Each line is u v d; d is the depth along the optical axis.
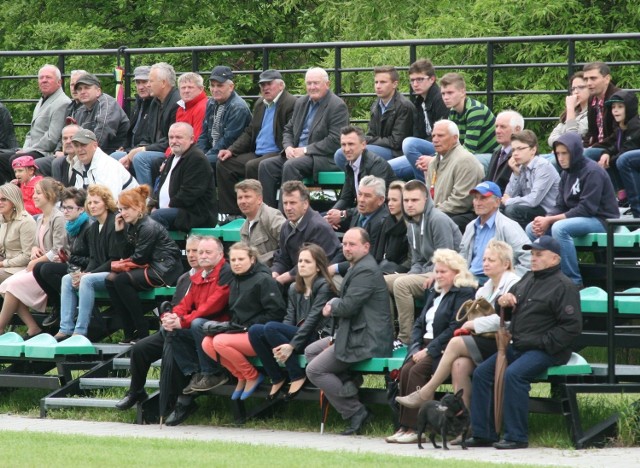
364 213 49.09
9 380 51.91
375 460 36.97
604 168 51.28
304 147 57.09
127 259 53.00
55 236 55.22
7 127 66.75
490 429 41.19
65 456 37.78
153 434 45.03
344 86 89.38
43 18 106.06
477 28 79.56
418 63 56.22
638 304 44.66
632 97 51.38
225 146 59.88
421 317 44.22
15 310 55.00
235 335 46.56
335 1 95.56
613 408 44.38
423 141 54.97
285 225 50.22
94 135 58.78
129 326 53.56
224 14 102.56
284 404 48.53
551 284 41.50
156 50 66.31
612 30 79.38
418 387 42.53
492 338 41.84
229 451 39.03
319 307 45.88
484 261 43.22
